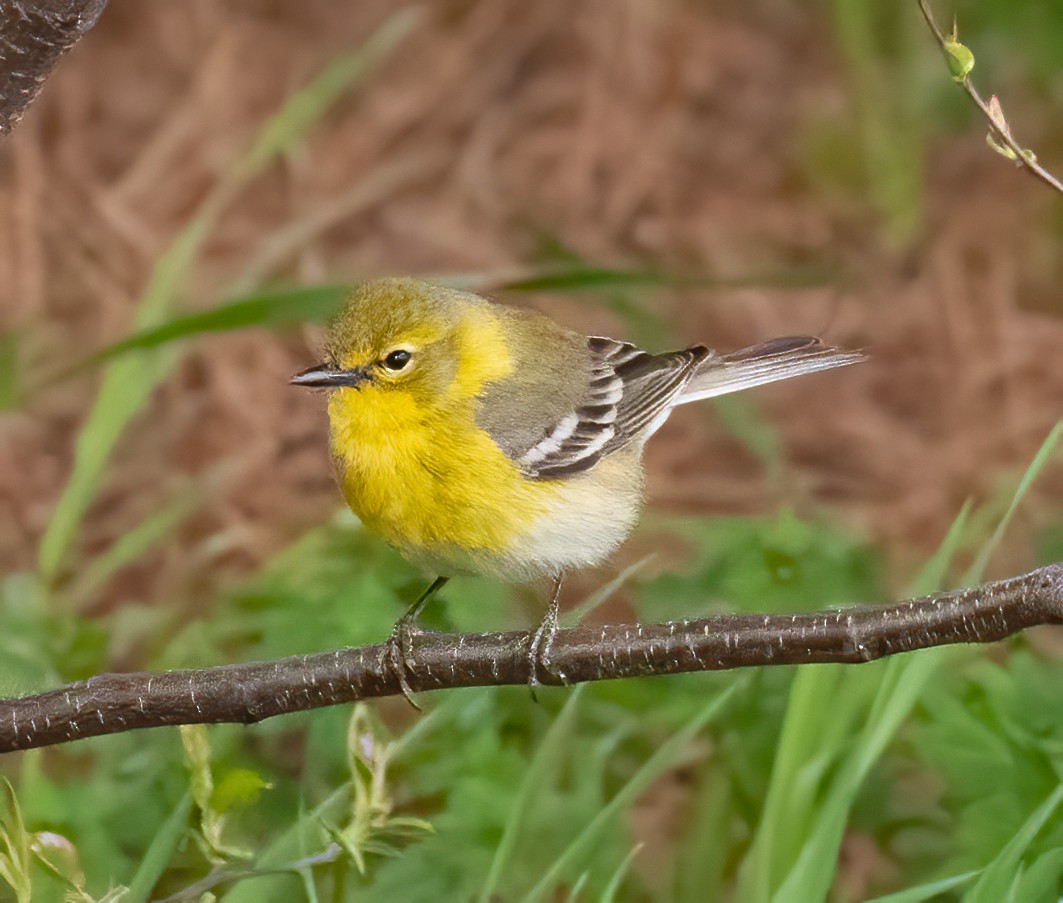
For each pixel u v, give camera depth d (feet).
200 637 34.88
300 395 48.39
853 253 55.16
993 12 55.16
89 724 23.18
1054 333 52.26
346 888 26.76
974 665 30.76
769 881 26.45
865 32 56.13
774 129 59.06
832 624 21.74
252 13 60.23
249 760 32.14
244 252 54.13
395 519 29.14
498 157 58.08
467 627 33.27
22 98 20.02
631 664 23.03
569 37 60.49
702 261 54.95
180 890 25.86
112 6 58.85
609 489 30.89
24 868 22.16
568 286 37.40
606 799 32.37
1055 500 46.39
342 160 57.11
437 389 29.07
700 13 61.52
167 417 48.24
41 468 47.24
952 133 57.82
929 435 49.42
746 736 31.50
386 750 23.97
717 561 34.78
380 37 51.93
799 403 50.39
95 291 52.06
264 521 45.75
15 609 36.73
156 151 55.88
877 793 32.27
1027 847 26.78
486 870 28.99
